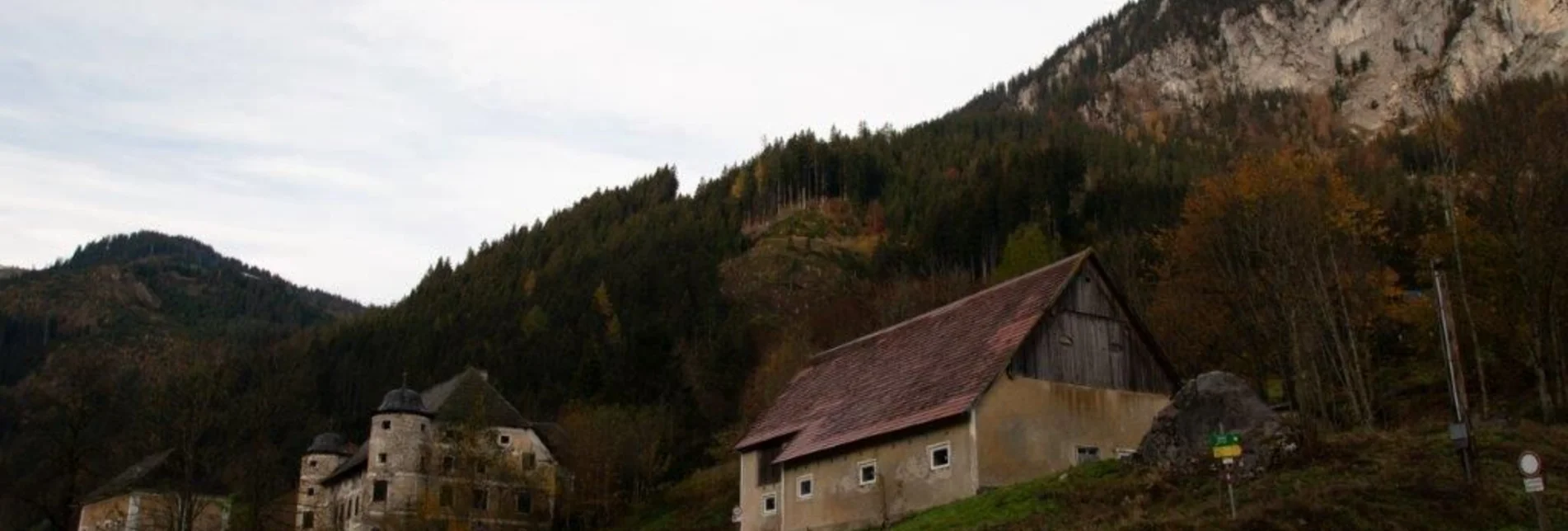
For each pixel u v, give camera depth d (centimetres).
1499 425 3244
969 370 3838
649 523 7288
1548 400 4100
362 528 8044
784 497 4312
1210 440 3005
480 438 7569
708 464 8756
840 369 4775
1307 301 4584
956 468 3619
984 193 14038
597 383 11062
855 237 18688
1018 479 3616
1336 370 4906
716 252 16738
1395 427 4003
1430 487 2589
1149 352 4169
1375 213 5319
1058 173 14575
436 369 13125
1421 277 5144
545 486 7806
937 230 13875
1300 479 2816
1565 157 4331
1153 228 10375
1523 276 4284
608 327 13025
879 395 4216
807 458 4234
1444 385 5316
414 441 8256
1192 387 3195
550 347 12650
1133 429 3991
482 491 7425
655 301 13900
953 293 9444
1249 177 4972
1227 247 5009
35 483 5972
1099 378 3988
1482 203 4612
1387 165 13775
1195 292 5431
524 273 17150
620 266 15288
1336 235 5066
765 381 8931
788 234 18575
